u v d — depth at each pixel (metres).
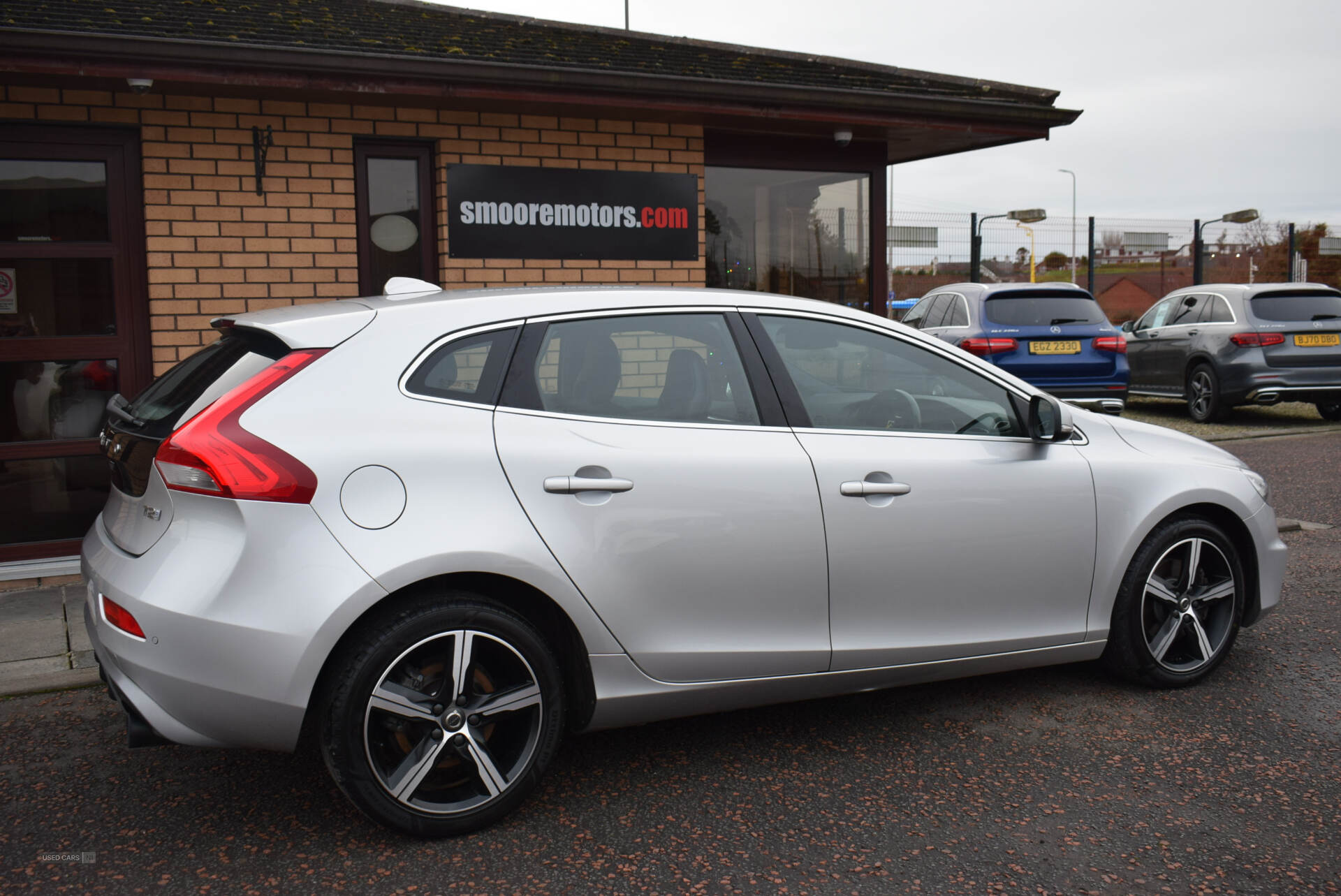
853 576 3.41
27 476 5.83
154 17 6.17
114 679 2.88
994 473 3.63
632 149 7.26
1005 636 3.71
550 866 2.79
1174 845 2.87
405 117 6.52
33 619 5.00
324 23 7.00
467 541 2.86
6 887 2.71
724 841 2.92
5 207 5.69
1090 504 3.81
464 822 2.94
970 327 11.20
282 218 6.23
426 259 6.79
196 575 2.70
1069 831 2.96
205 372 3.08
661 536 3.14
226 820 3.09
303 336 2.93
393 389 2.93
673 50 8.45
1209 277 19.44
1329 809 3.07
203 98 5.99
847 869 2.77
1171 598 4.00
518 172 6.88
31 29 5.06
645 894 2.65
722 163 7.79
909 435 3.57
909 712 3.88
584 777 3.36
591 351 3.22
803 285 8.20
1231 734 3.64
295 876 2.76
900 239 16.45
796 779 3.32
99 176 5.88
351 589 2.73
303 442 2.77
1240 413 14.30
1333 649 4.54
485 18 8.38
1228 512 4.17
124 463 3.04
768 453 3.31
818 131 7.83
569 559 3.01
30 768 3.47
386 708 2.83
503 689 3.00
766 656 3.32
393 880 2.73
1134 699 3.98
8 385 5.77
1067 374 11.08
